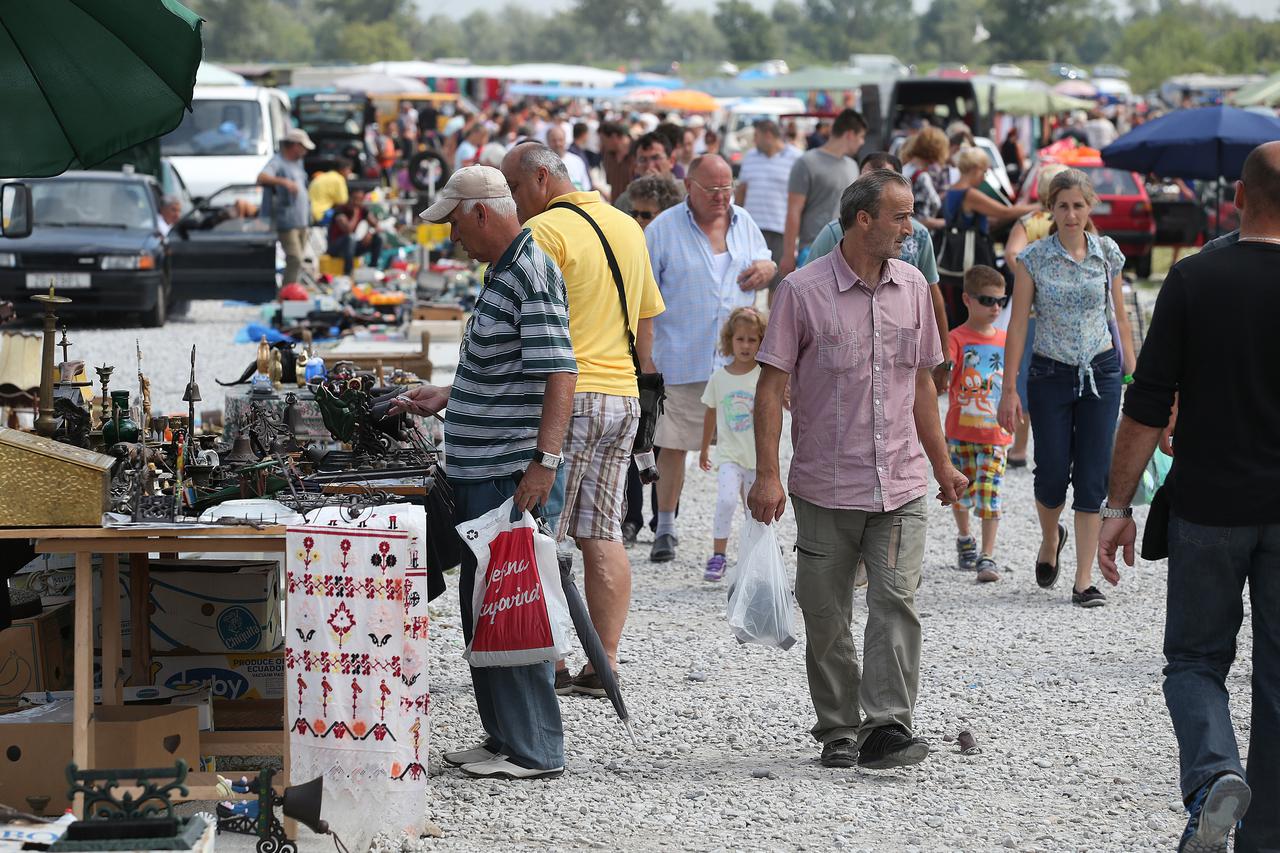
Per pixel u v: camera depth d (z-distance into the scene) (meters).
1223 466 9.52
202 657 12.04
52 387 11.03
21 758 10.12
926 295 11.92
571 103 107.62
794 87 83.44
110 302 38.81
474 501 11.52
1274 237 9.66
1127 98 148.38
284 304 32.59
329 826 9.87
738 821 10.75
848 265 11.72
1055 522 17.36
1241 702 13.73
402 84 91.62
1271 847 9.60
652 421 14.01
